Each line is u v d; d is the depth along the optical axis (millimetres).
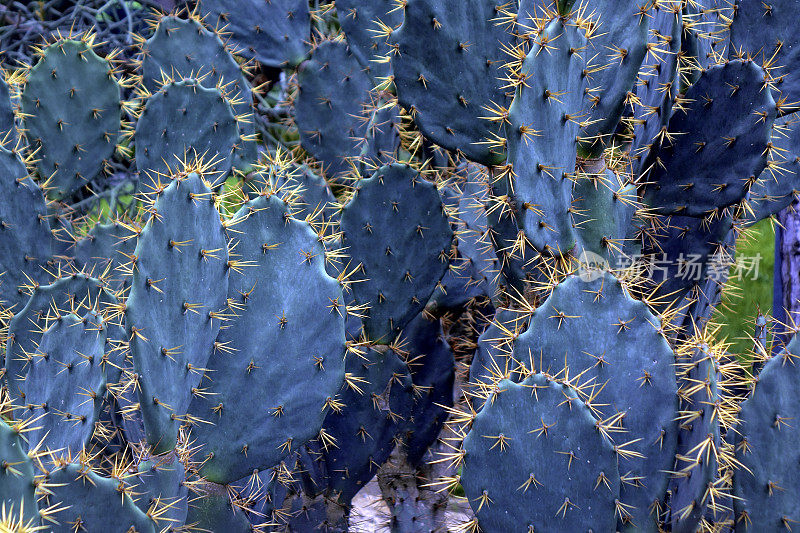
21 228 2428
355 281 2439
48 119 2658
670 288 2367
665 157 2266
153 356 2055
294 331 2174
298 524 2463
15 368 2242
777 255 2756
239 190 2578
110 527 2016
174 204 2062
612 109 2213
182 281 2078
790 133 2418
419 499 2578
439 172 2709
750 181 2234
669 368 2096
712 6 2381
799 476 2084
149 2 3434
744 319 2961
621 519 2082
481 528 2080
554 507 2068
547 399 2061
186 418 2139
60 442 2092
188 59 2818
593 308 2111
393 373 2479
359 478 2482
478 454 2072
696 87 2236
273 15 2936
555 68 2139
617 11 2207
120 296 2344
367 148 2604
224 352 2158
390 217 2443
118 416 2336
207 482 2162
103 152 2713
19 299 2439
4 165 2402
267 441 2172
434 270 2475
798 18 2354
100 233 2545
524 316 2227
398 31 2229
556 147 2160
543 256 2209
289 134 3867
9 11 3576
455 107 2256
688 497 2078
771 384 2092
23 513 1915
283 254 2180
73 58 2662
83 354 2096
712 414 2049
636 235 2271
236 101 2717
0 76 2496
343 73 2898
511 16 2227
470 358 2691
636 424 2100
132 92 3268
